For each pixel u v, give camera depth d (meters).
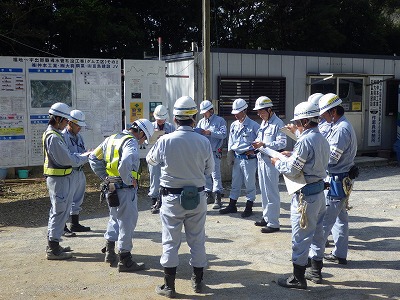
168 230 5.09
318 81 13.58
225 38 21.64
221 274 5.75
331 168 5.76
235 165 8.42
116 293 5.20
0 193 9.98
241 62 12.58
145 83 11.02
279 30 21.66
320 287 5.37
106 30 17.20
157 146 5.12
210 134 8.43
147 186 10.85
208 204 9.34
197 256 5.19
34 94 9.96
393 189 10.56
